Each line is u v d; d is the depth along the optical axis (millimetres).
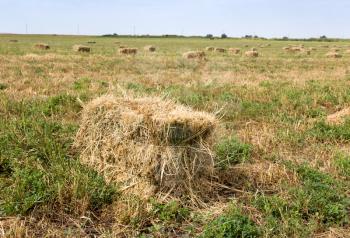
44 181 5102
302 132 8094
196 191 5297
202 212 4910
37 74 14453
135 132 5520
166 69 18172
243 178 5906
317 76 17344
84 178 5258
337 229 4629
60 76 14172
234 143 6793
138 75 15320
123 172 5543
